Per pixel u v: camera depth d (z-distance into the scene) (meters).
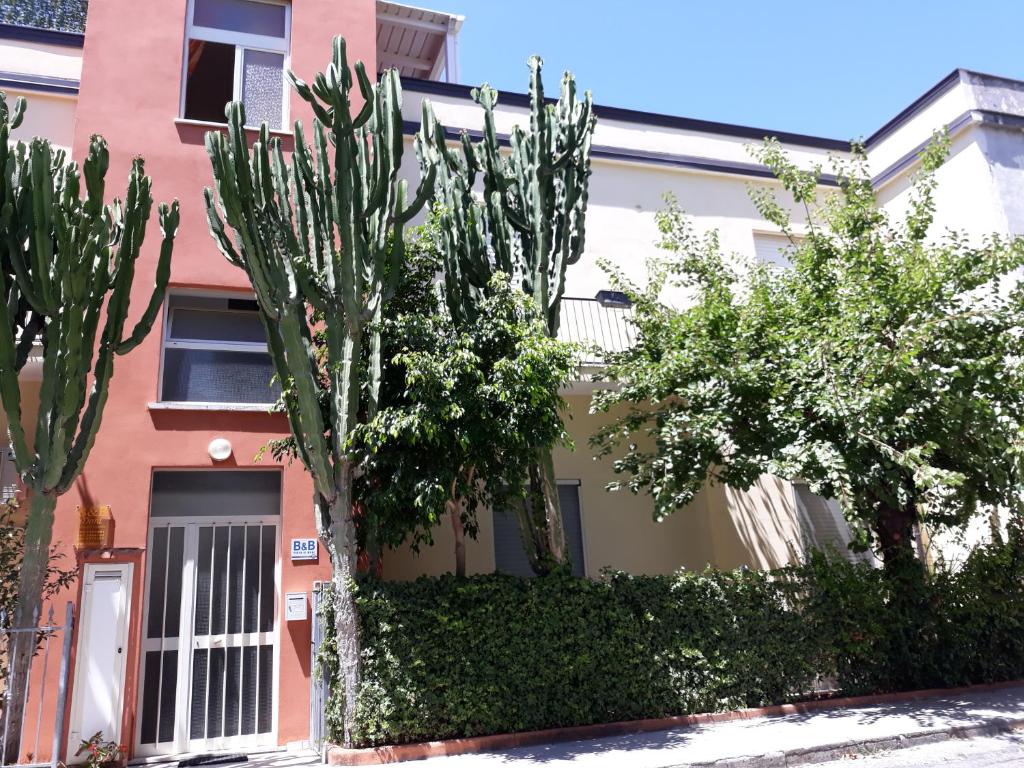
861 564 9.78
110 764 7.87
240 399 9.66
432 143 8.91
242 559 9.16
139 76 10.16
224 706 8.66
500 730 7.84
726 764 6.79
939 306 8.87
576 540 11.73
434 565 10.62
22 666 6.34
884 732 7.55
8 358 6.55
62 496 8.51
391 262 8.12
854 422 7.87
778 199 14.36
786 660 9.01
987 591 9.98
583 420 12.16
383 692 7.51
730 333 9.28
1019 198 12.48
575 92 9.64
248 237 7.14
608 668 8.30
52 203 6.64
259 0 11.15
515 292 8.34
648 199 13.58
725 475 9.08
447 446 7.81
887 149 14.63
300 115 10.84
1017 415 8.56
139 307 9.43
